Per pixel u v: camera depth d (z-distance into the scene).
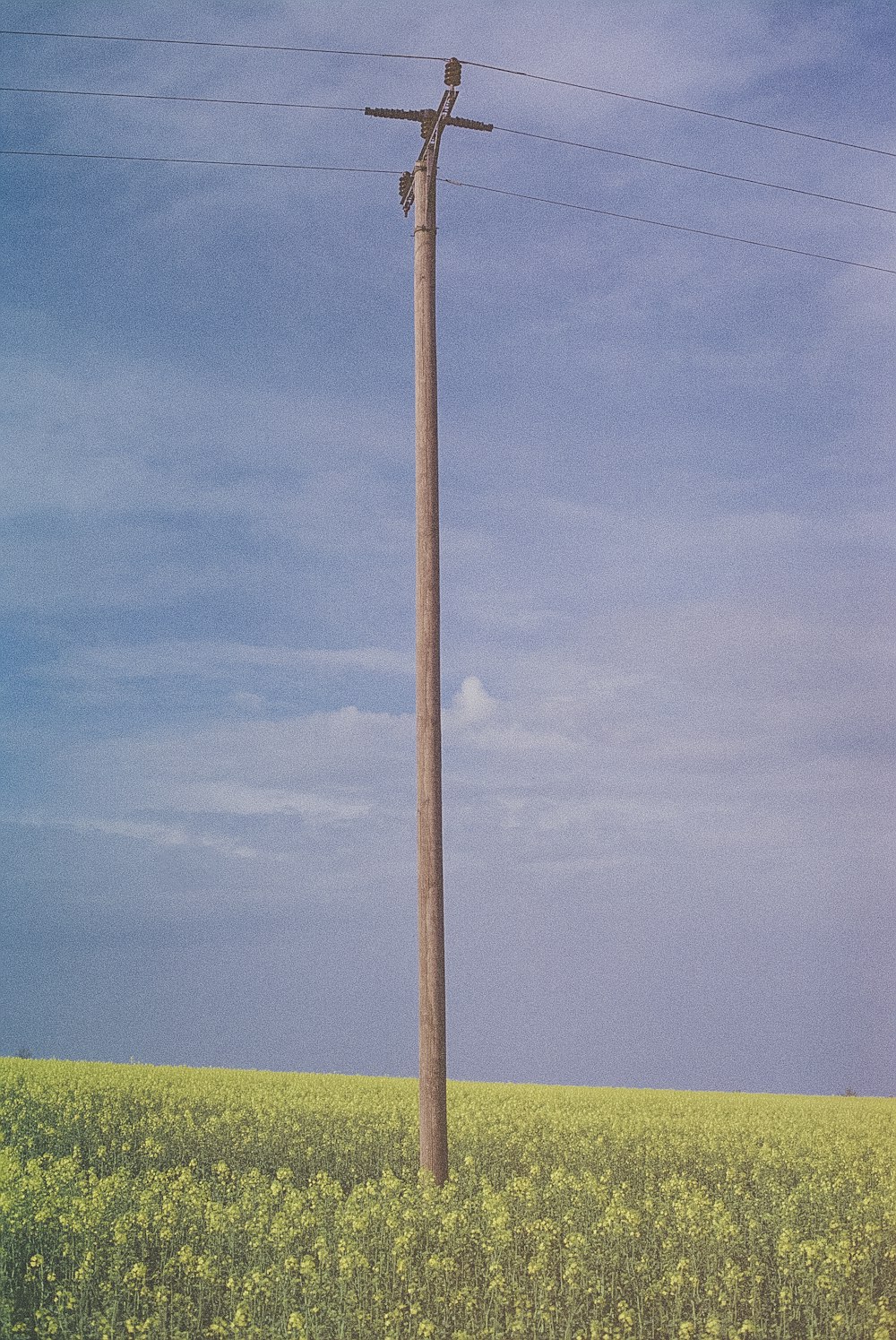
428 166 16.98
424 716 15.83
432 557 16.19
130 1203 14.56
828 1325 11.47
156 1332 10.66
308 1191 14.48
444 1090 15.05
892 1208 15.12
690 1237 13.46
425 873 15.52
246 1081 32.16
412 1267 12.16
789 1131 23.20
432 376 16.67
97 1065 36.41
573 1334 10.98
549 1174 17.73
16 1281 12.27
